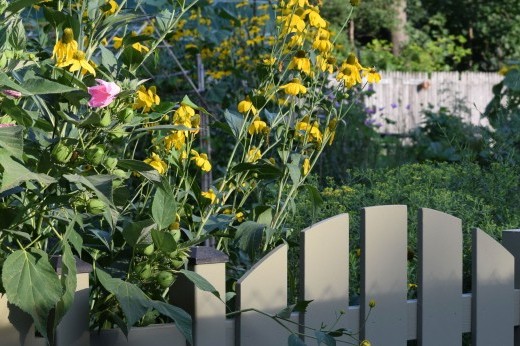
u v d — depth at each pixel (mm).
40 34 3234
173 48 7379
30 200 2029
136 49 2488
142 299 1878
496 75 16719
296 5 3041
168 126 2090
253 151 2912
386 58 19516
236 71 6391
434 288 2516
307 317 2262
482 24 23500
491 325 2633
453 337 2562
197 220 2541
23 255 1752
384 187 4043
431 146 10070
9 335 1783
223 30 7633
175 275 2062
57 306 1782
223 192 2830
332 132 3025
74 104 1957
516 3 23266
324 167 7695
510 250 2742
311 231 2262
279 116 3041
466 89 16484
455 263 2557
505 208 4180
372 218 2391
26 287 1721
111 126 2061
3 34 2129
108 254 2223
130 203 2332
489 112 9219
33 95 1960
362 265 2389
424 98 16141
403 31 22906
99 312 2057
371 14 22406
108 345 1964
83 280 1887
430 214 2502
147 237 2061
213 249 2084
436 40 24312
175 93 7160
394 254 2434
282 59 3145
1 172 1812
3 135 1677
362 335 2385
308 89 3082
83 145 1979
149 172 1962
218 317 2076
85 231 2244
